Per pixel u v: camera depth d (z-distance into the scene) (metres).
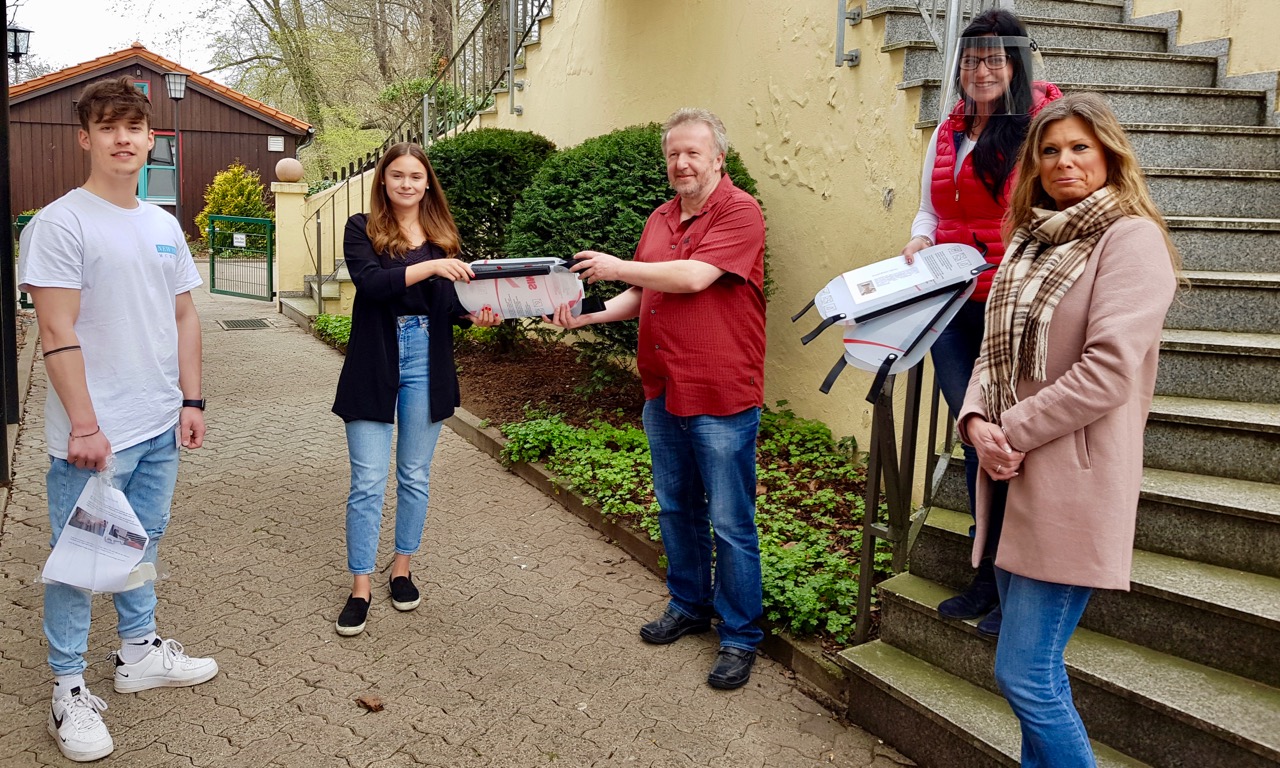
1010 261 2.18
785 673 3.36
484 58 10.62
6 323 5.90
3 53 5.42
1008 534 2.08
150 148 2.82
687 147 3.09
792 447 5.20
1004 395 2.10
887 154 4.82
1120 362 1.88
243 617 3.68
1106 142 2.01
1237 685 2.36
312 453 5.95
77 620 2.81
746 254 3.09
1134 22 5.79
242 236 13.01
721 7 6.26
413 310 3.63
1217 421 2.90
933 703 2.72
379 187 3.60
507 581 4.10
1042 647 2.06
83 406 2.66
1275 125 4.71
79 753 2.71
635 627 3.69
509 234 6.77
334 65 24.02
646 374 3.42
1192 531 2.70
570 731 2.96
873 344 2.71
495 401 6.71
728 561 3.24
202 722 2.96
